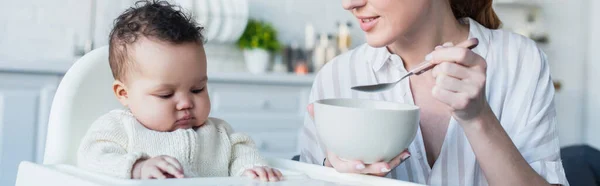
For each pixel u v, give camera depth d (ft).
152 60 3.10
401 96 3.81
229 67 11.39
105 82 3.31
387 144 2.51
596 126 14.05
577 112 14.21
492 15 4.25
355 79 4.00
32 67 7.88
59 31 10.07
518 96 3.72
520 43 3.87
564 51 13.99
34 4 9.87
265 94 9.95
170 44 3.14
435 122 3.77
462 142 3.67
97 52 3.34
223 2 10.69
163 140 3.11
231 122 9.61
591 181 5.43
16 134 7.84
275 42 11.32
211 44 11.12
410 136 2.56
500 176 3.03
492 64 3.80
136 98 3.16
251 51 11.08
